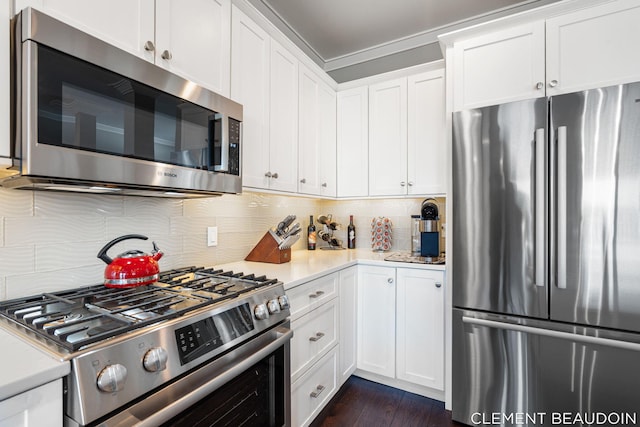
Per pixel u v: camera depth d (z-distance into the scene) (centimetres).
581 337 142
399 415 184
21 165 78
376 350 214
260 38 172
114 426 72
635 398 135
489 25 169
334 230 296
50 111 81
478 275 167
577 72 152
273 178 181
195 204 174
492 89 171
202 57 135
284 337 129
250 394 117
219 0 144
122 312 92
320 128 235
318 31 256
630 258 134
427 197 241
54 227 116
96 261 128
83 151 88
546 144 151
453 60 182
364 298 219
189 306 100
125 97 100
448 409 187
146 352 79
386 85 242
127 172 99
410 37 266
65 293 112
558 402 150
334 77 303
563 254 145
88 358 69
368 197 248
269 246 199
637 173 133
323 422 178
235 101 153
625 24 144
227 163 135
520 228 156
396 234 272
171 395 85
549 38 158
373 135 246
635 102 134
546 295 151
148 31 113
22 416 60
